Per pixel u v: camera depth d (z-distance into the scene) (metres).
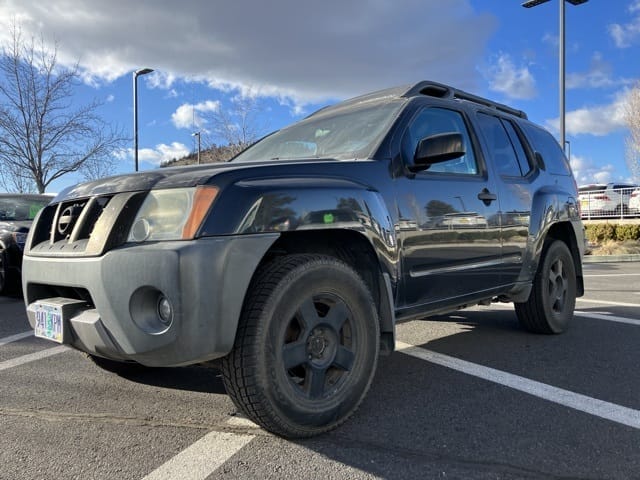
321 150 3.67
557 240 5.08
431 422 2.92
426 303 3.48
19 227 7.78
